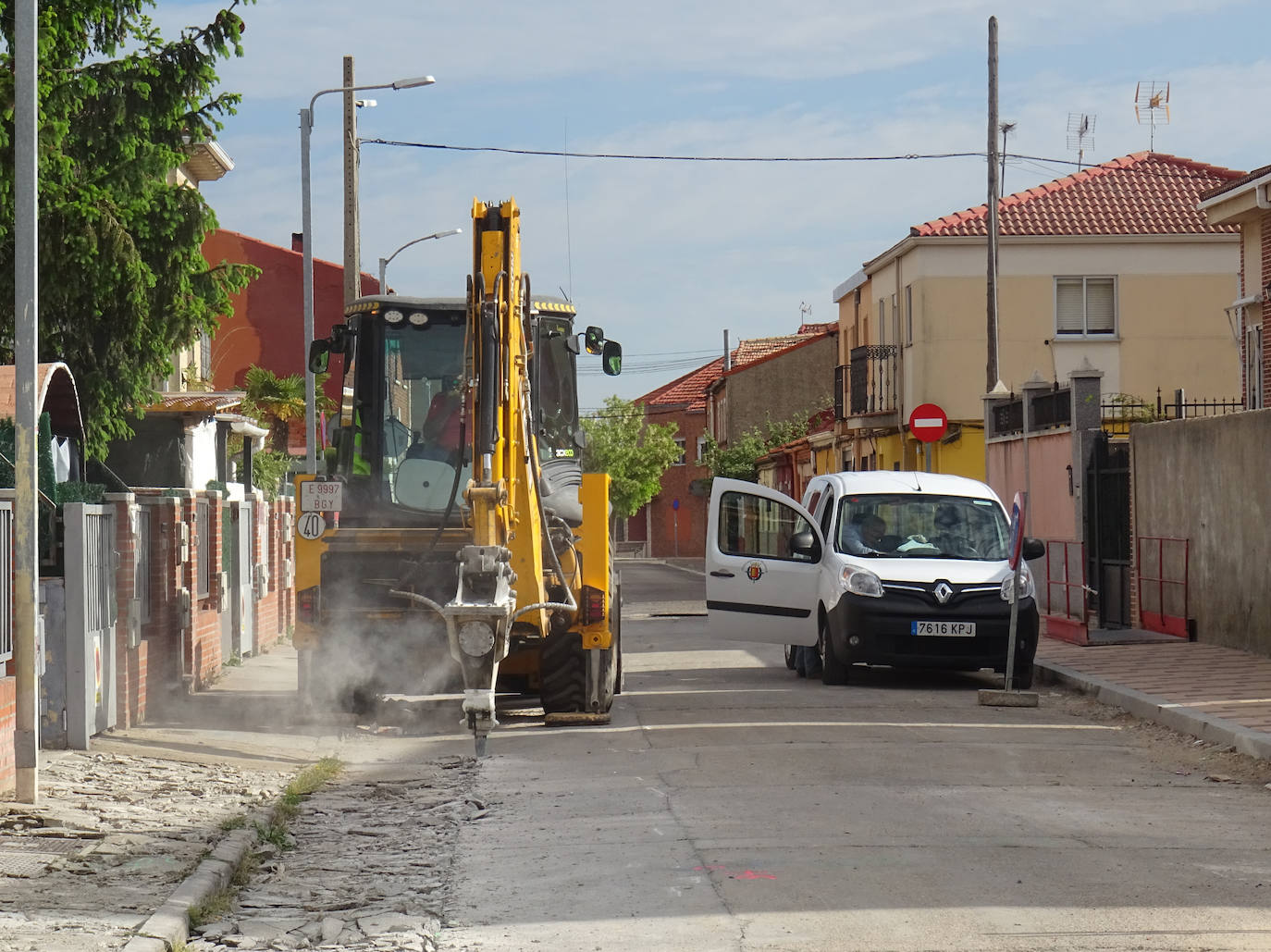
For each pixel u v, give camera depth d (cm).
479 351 1752
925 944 924
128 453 4056
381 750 1819
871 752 1720
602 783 1541
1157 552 3039
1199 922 968
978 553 2478
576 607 1928
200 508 2553
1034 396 3788
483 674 1675
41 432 1884
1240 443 2697
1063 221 5497
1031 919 981
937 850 1195
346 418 2069
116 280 3011
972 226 5484
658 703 2228
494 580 1688
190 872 1126
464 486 2023
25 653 1412
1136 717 2031
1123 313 5438
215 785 1546
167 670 2236
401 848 1266
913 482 2606
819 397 10200
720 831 1280
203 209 3158
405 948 954
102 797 1454
